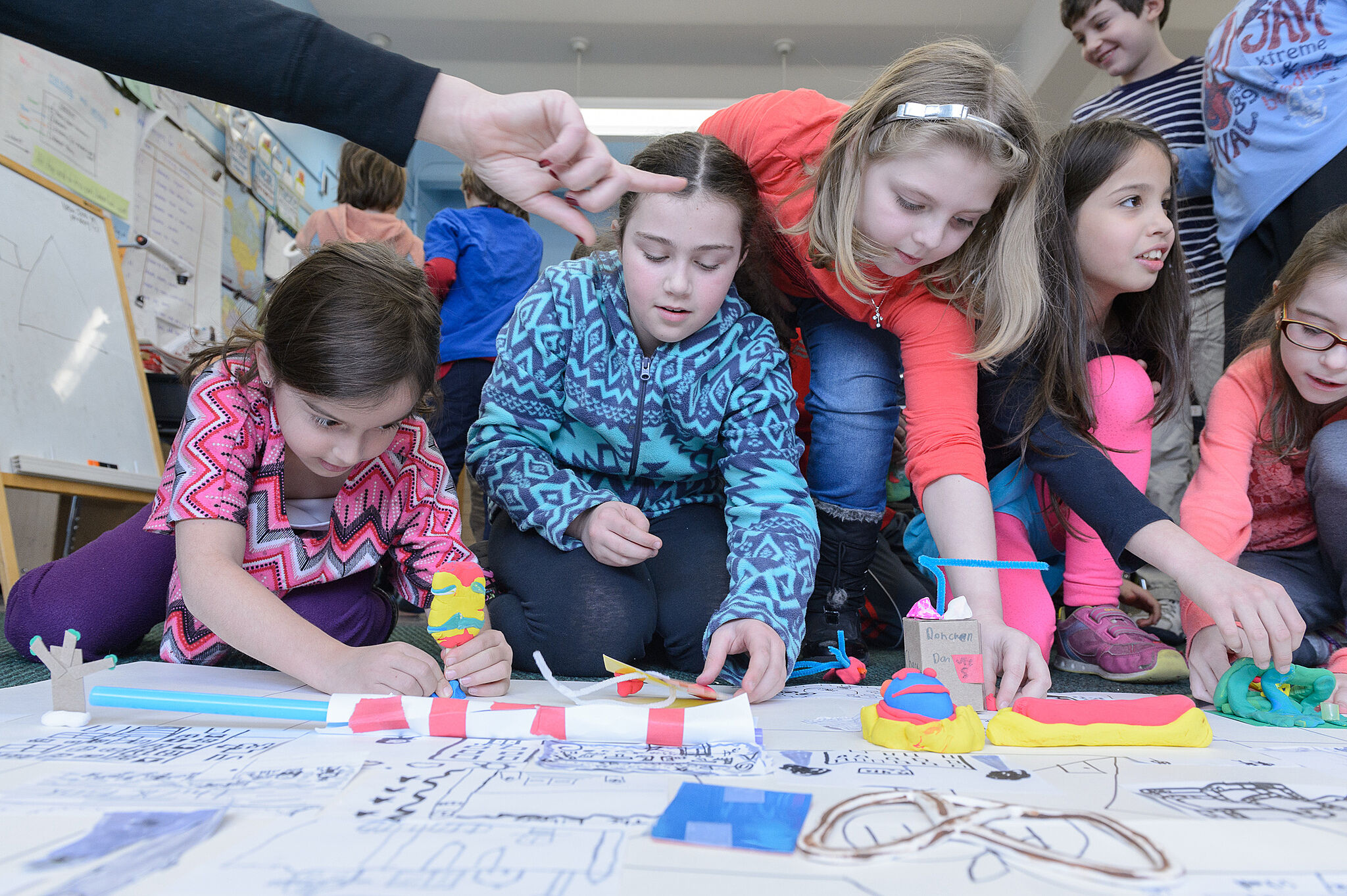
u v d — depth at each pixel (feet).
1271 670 2.57
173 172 8.61
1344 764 1.91
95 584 3.41
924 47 3.32
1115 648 3.66
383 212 7.74
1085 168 3.83
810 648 3.82
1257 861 1.26
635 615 3.34
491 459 3.61
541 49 13.39
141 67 2.02
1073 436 3.42
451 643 2.52
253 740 1.95
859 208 3.23
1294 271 3.39
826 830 1.34
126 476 6.26
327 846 1.26
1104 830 1.36
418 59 13.62
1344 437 3.42
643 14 12.57
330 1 12.33
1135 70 5.87
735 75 14.03
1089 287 3.92
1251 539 3.90
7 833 1.32
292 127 11.43
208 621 2.52
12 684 2.97
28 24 1.96
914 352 3.54
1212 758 1.96
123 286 7.00
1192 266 5.25
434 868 1.18
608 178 2.18
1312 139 4.25
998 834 1.33
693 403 3.48
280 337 2.59
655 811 1.44
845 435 4.00
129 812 1.39
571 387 3.52
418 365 2.66
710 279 3.11
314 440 2.65
